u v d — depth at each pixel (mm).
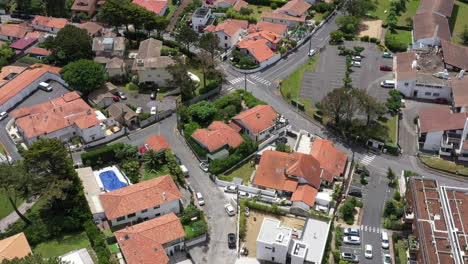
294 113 162375
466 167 139500
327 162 135750
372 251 114125
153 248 108688
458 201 116562
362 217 123312
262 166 133500
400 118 160750
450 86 165500
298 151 143250
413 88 169250
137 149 141250
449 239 106750
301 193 125625
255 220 123250
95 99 162375
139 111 159125
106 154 137875
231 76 182125
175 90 170375
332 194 126688
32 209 124438
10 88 166750
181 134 152000
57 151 118938
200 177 136000
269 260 112562
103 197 120562
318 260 108500
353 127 154250
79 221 118500
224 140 141000
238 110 161125
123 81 176500
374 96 169000
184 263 112875
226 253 114688
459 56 181250
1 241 109250
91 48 186625
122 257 110312
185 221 120312
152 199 120125
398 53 186375
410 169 140250
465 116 146750
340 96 148875
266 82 178500
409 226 119312
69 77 162750
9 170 113062
